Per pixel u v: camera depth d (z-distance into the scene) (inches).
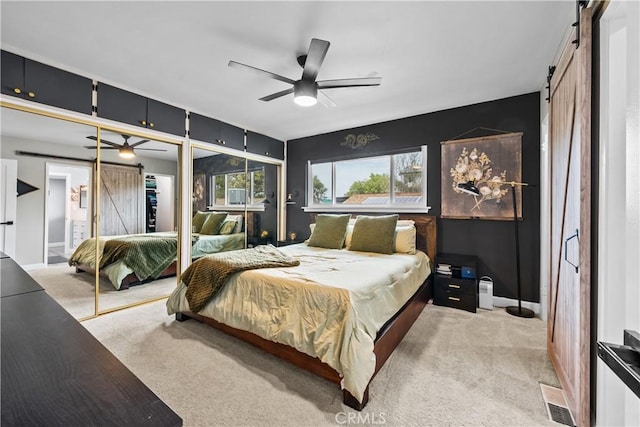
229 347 88.4
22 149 99.0
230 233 169.0
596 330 54.0
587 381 53.7
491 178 129.7
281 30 80.3
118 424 19.0
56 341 30.2
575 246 63.5
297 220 200.2
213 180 157.8
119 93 116.4
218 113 149.9
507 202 126.5
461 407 63.4
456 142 137.9
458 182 137.3
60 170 106.9
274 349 79.5
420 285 118.4
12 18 75.4
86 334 32.1
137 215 128.8
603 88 52.1
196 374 74.6
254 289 84.9
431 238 142.1
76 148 109.2
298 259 110.0
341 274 86.3
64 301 109.3
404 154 157.2
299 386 70.1
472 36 82.1
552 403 64.9
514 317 115.3
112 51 91.7
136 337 94.9
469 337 97.2
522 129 123.9
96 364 26.1
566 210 70.6
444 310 123.8
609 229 50.9
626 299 47.7
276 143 197.3
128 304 125.6
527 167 122.9
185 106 139.8
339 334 66.1
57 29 80.1
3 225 98.0
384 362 78.3
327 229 148.9
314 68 82.5
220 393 67.3
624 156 49.9
